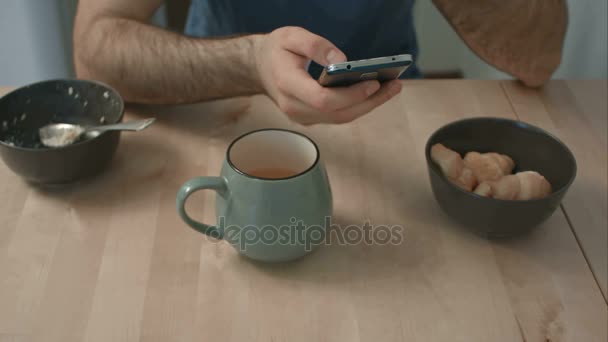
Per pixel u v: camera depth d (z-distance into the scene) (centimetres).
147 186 79
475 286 67
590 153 88
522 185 71
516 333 62
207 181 64
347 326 63
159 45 89
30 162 73
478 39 108
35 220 73
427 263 70
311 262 69
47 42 173
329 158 85
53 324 62
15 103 81
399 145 88
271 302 65
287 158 70
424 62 223
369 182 81
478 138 80
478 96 100
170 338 61
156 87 89
